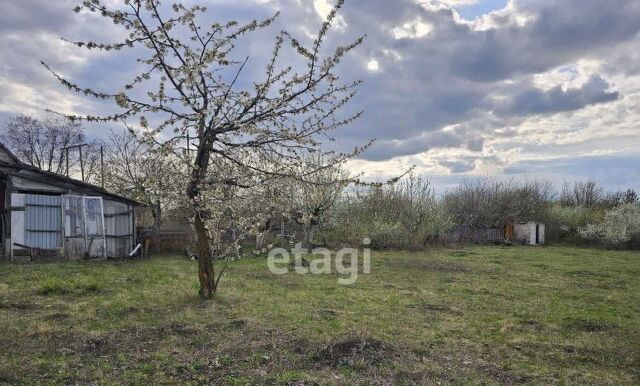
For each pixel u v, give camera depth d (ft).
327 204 61.52
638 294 33.96
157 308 23.82
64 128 101.50
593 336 22.08
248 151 24.84
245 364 16.12
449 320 24.30
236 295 28.40
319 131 24.76
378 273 42.16
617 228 78.43
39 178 45.09
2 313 22.09
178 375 14.99
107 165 71.51
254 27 23.35
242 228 27.17
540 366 17.48
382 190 71.87
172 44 22.56
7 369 14.76
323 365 16.25
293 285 34.14
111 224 51.29
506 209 93.09
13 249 42.75
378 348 17.80
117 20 21.08
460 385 15.08
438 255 60.80
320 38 22.72
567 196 119.85
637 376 16.89
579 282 39.40
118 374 14.90
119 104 20.89
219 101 22.67
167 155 23.24
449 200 93.35
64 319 21.27
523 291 34.27
